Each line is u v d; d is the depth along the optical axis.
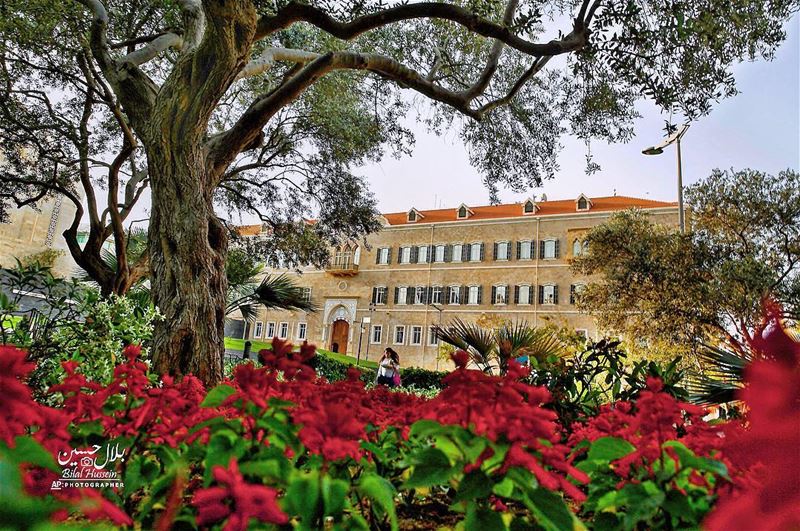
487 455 1.21
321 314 42.44
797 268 11.80
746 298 9.50
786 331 0.56
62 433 1.43
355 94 11.70
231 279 14.80
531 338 5.19
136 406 1.88
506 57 9.70
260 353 1.90
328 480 1.09
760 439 0.54
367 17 5.31
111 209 9.23
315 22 5.27
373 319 40.47
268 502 0.88
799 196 11.83
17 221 25.88
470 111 7.25
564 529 1.07
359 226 14.20
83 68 8.87
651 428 1.33
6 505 0.65
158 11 8.64
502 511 1.45
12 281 3.59
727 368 2.98
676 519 1.21
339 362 17.72
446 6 5.25
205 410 1.90
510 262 36.75
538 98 9.85
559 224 35.91
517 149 9.89
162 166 4.63
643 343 13.46
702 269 12.18
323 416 1.19
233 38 4.37
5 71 9.20
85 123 10.04
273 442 1.51
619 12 5.29
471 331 5.77
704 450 1.32
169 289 4.49
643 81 5.70
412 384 18.94
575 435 1.99
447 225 39.94
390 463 1.83
